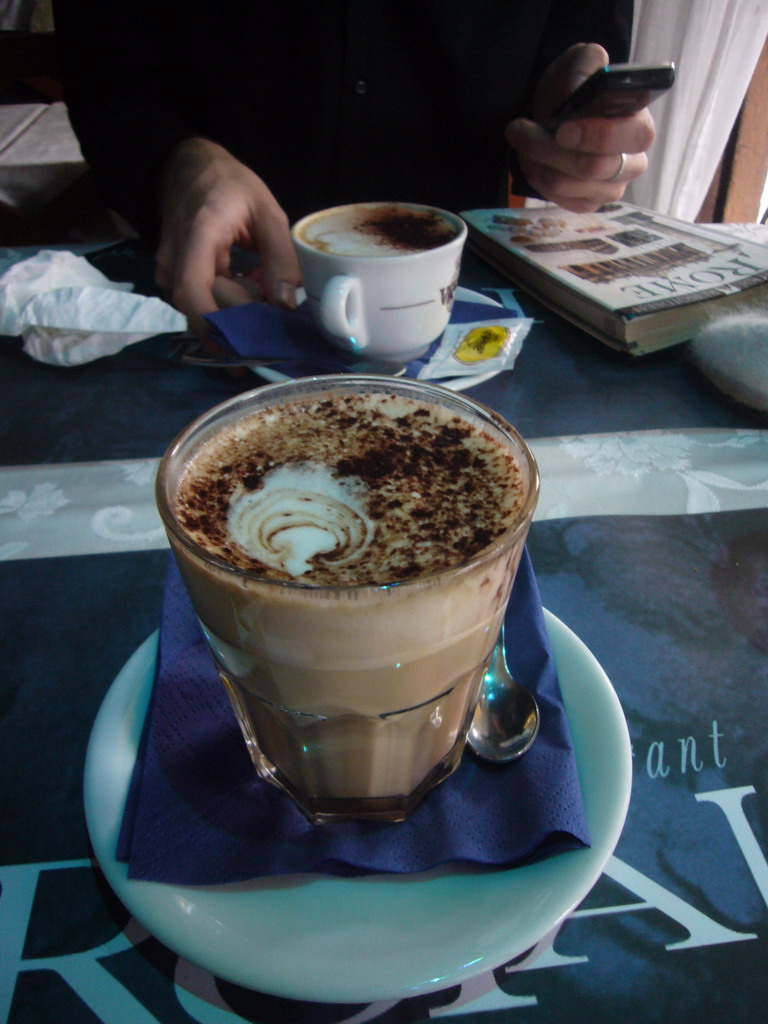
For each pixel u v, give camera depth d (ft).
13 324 3.27
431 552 1.43
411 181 5.31
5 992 1.29
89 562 2.26
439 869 1.38
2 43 7.46
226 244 3.61
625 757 1.51
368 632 1.28
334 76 4.80
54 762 1.68
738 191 7.52
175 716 1.61
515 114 5.19
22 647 1.97
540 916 1.27
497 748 1.58
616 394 3.03
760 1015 1.24
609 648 1.95
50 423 2.90
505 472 1.64
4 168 6.52
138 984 1.30
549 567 2.22
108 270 3.92
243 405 1.82
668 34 6.40
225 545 1.45
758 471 2.59
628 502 2.47
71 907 1.41
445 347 3.19
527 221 4.19
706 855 1.48
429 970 1.19
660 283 3.33
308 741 1.61
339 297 2.74
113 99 4.72
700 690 1.83
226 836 1.41
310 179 5.16
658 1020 1.24
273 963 1.21
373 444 1.77
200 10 4.73
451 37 4.73
